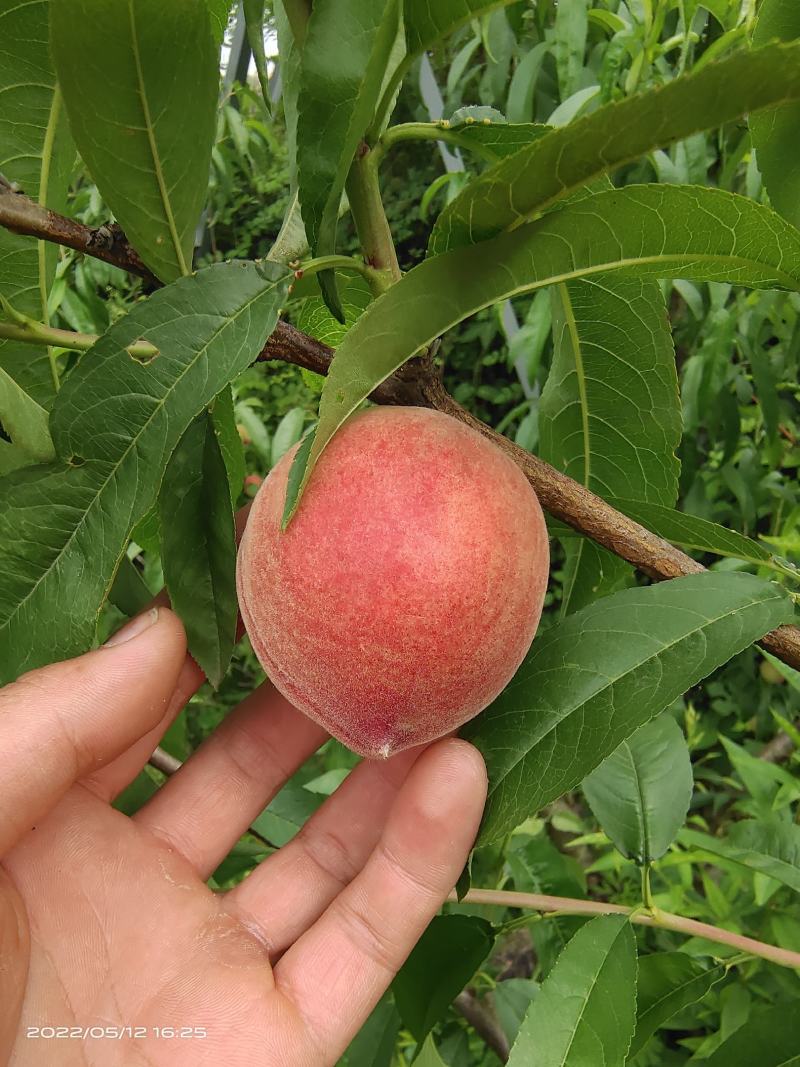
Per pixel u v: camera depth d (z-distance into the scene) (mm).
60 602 158
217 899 243
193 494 198
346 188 168
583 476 250
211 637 206
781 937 354
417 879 213
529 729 177
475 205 150
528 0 473
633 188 142
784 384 588
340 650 153
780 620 172
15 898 206
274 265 157
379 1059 276
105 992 213
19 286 204
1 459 173
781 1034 220
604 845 494
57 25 140
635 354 224
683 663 169
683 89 121
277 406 823
